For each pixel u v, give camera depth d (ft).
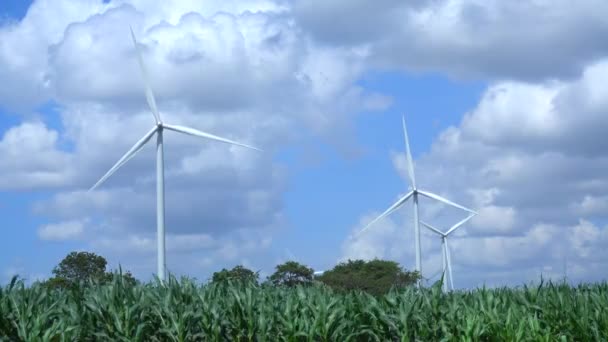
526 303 99.96
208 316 88.48
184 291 92.27
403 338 91.97
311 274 201.77
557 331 94.63
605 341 92.38
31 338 81.71
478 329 91.35
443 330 92.79
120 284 90.89
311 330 89.04
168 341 89.35
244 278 101.71
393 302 96.32
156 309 88.33
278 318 91.25
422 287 98.17
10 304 86.58
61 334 82.84
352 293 99.25
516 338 91.25
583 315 93.20
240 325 89.97
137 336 84.48
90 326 86.33
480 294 100.48
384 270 258.98
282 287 102.47
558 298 97.60
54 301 92.63
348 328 92.79
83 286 94.94
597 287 106.52
